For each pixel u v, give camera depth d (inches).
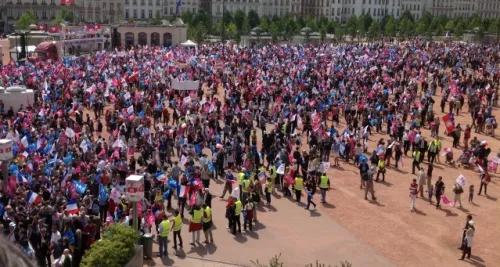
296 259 1107.9
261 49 4475.9
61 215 1018.1
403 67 3604.8
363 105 2410.2
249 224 1238.9
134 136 1855.3
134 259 943.0
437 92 3107.8
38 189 1193.4
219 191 1512.1
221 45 4849.9
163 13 7377.0
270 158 1736.0
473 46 5388.8
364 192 1556.3
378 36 7111.2
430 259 1136.2
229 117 2133.4
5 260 86.3
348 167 1814.7
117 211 1118.4
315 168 1587.1
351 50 4505.4
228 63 3602.4
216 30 6688.0
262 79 2979.8
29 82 2615.7
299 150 1819.6
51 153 1525.6
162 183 1332.4
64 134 1626.5
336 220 1334.9
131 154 1732.3
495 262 1131.9
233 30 6008.9
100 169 1333.7
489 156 1967.3
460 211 1423.5
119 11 7066.9
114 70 3102.9
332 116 2397.9
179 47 4581.7
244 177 1341.0
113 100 2459.4
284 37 6323.8
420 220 1353.3
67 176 1224.8
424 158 1943.9
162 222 1068.5
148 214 1089.4
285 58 3944.4
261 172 1476.4
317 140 1908.2
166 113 2240.4
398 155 1806.1
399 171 1775.3
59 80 2613.2
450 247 1200.2
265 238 1207.6
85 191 1207.6
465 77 3186.5
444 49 4690.0
